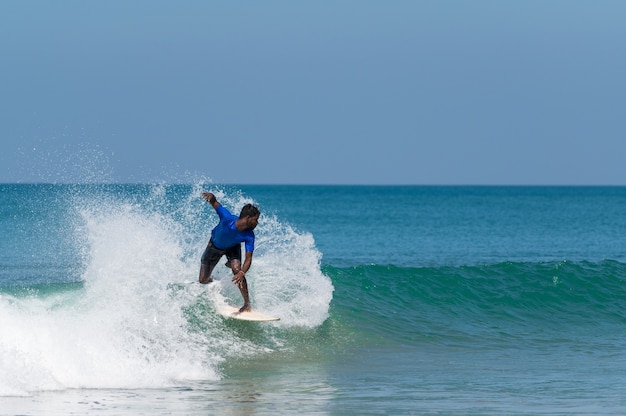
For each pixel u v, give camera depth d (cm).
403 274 3381
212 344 2342
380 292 3139
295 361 2333
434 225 12112
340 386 2019
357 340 2630
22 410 1666
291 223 12381
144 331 2292
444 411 1742
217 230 2480
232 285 2622
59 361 1981
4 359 1911
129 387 1927
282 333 2547
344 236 9512
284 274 2769
